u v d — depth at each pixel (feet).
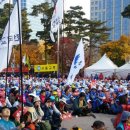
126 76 164.76
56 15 67.00
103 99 71.31
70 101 67.56
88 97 72.84
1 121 28.37
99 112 71.15
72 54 206.90
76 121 58.44
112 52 238.89
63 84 94.07
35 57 223.30
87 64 236.63
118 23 502.79
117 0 504.02
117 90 82.69
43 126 37.88
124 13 190.19
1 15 180.75
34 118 39.47
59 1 66.59
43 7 210.18
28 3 276.00
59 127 48.55
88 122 57.62
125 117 27.27
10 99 53.26
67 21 219.00
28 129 29.73
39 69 115.03
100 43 250.37
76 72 61.72
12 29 40.01
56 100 60.80
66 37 215.10
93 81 115.44
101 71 170.91
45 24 208.33
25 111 36.94
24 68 152.15
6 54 40.88
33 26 303.68
